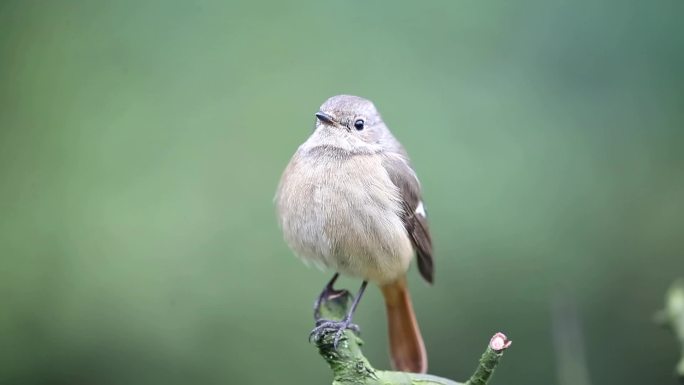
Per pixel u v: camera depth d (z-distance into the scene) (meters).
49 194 11.96
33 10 12.66
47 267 11.75
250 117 12.05
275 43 12.34
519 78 12.07
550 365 11.69
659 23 12.02
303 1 12.48
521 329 11.64
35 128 12.27
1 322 11.73
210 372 11.45
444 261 11.55
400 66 12.13
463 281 11.59
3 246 11.88
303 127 12.00
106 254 11.63
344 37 12.30
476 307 11.60
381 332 11.23
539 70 12.12
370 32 12.30
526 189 11.66
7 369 11.71
